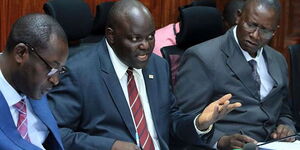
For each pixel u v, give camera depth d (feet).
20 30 5.04
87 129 6.53
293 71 9.55
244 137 6.86
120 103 6.56
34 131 5.59
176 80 7.93
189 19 9.61
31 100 5.58
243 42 7.63
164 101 7.01
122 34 6.42
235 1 11.31
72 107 6.42
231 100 7.61
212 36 9.91
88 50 6.81
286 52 14.35
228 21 11.30
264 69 7.99
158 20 13.28
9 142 5.03
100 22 11.39
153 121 6.84
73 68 6.49
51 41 5.04
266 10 7.41
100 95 6.51
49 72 5.12
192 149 7.39
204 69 7.64
